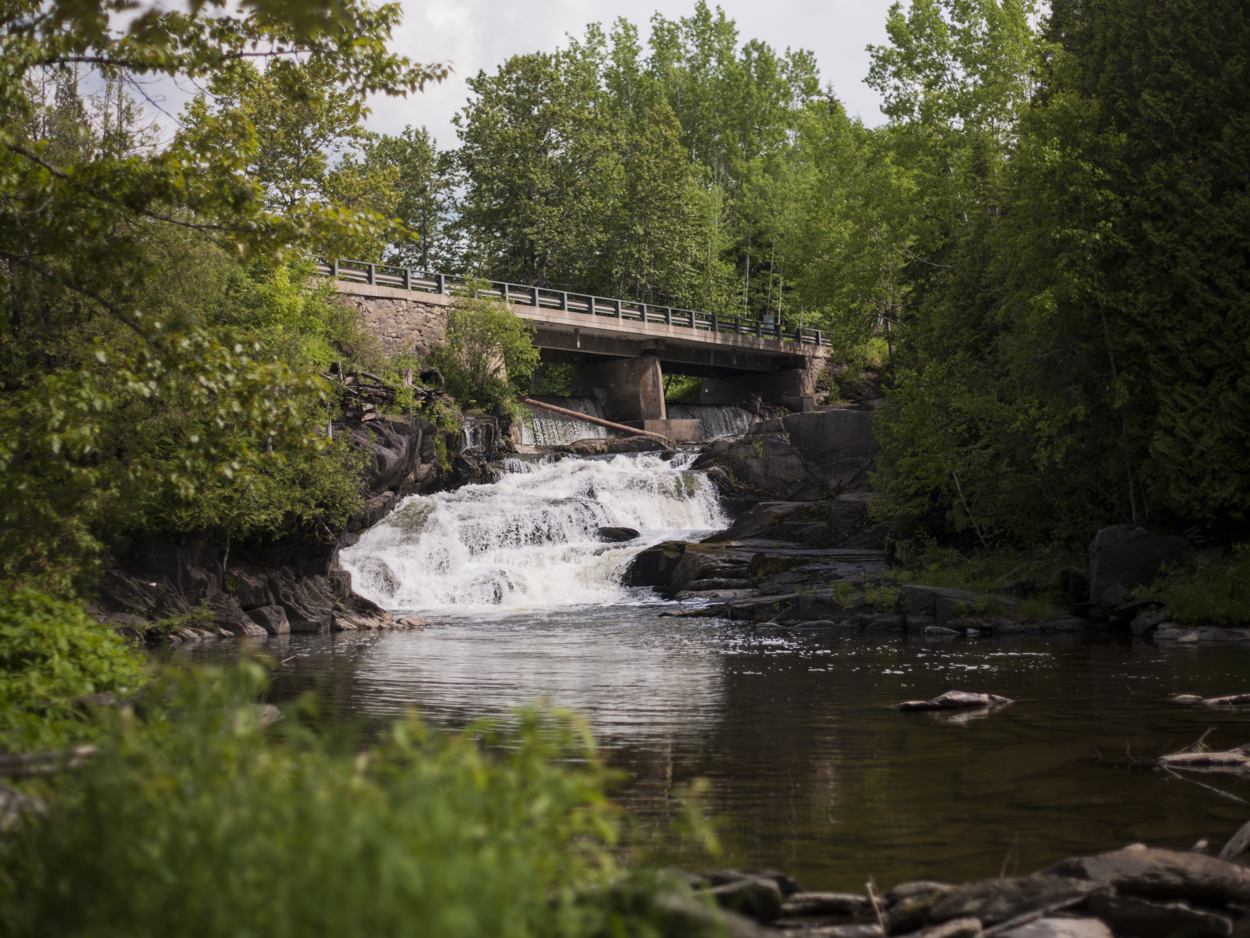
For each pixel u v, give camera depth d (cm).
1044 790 670
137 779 284
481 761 295
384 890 221
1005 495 2483
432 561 3066
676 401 5866
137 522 1866
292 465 2312
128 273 1109
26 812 316
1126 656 1542
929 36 4256
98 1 666
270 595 2336
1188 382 2103
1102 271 2220
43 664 763
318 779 272
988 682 1256
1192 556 2058
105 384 1136
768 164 8131
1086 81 2338
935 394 2670
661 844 540
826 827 579
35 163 1096
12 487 1063
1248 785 678
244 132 1180
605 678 1334
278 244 1170
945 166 4231
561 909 280
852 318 5169
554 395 5475
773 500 3897
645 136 6625
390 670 1442
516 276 6247
